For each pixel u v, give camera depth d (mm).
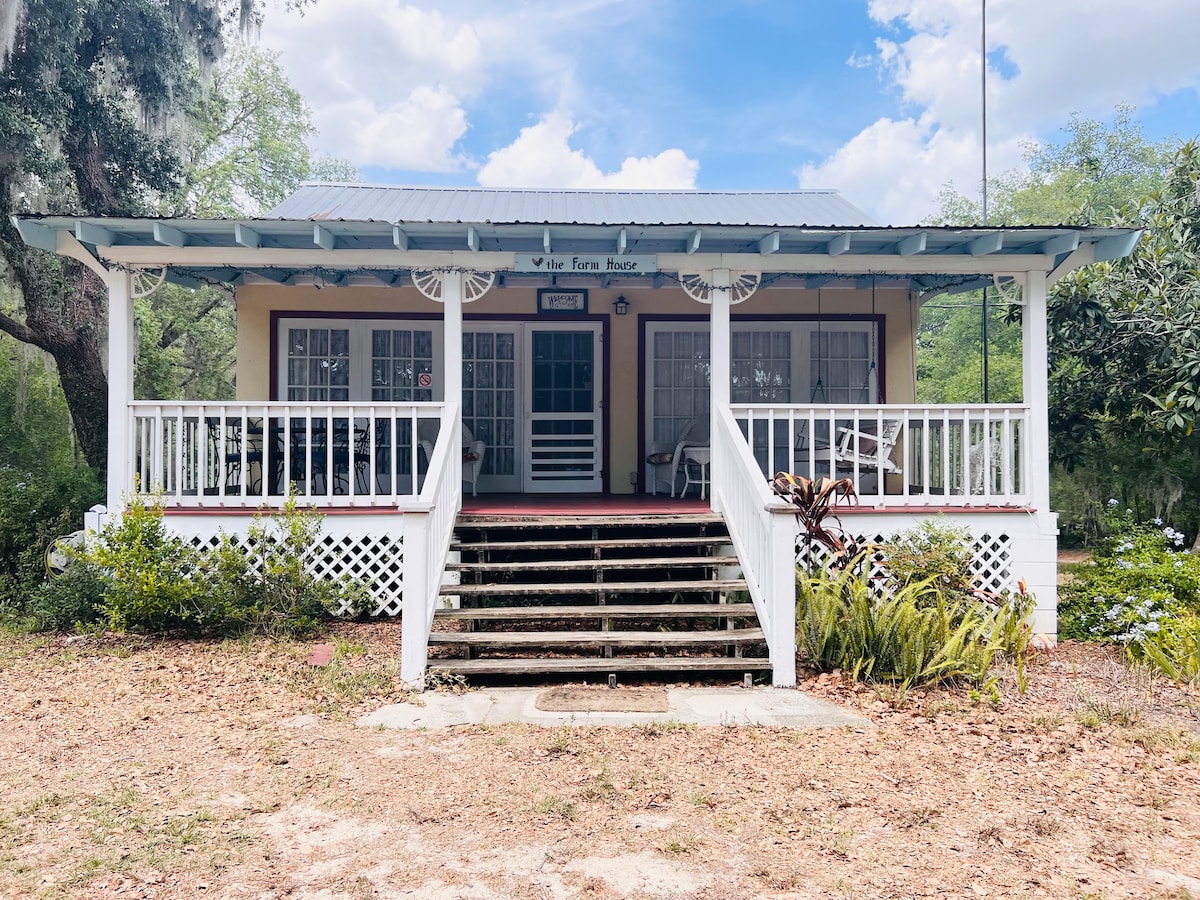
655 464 10641
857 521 7840
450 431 7492
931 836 3877
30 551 8828
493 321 11023
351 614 7902
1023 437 8070
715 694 6012
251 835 3836
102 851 3660
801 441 10938
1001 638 6840
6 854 3631
